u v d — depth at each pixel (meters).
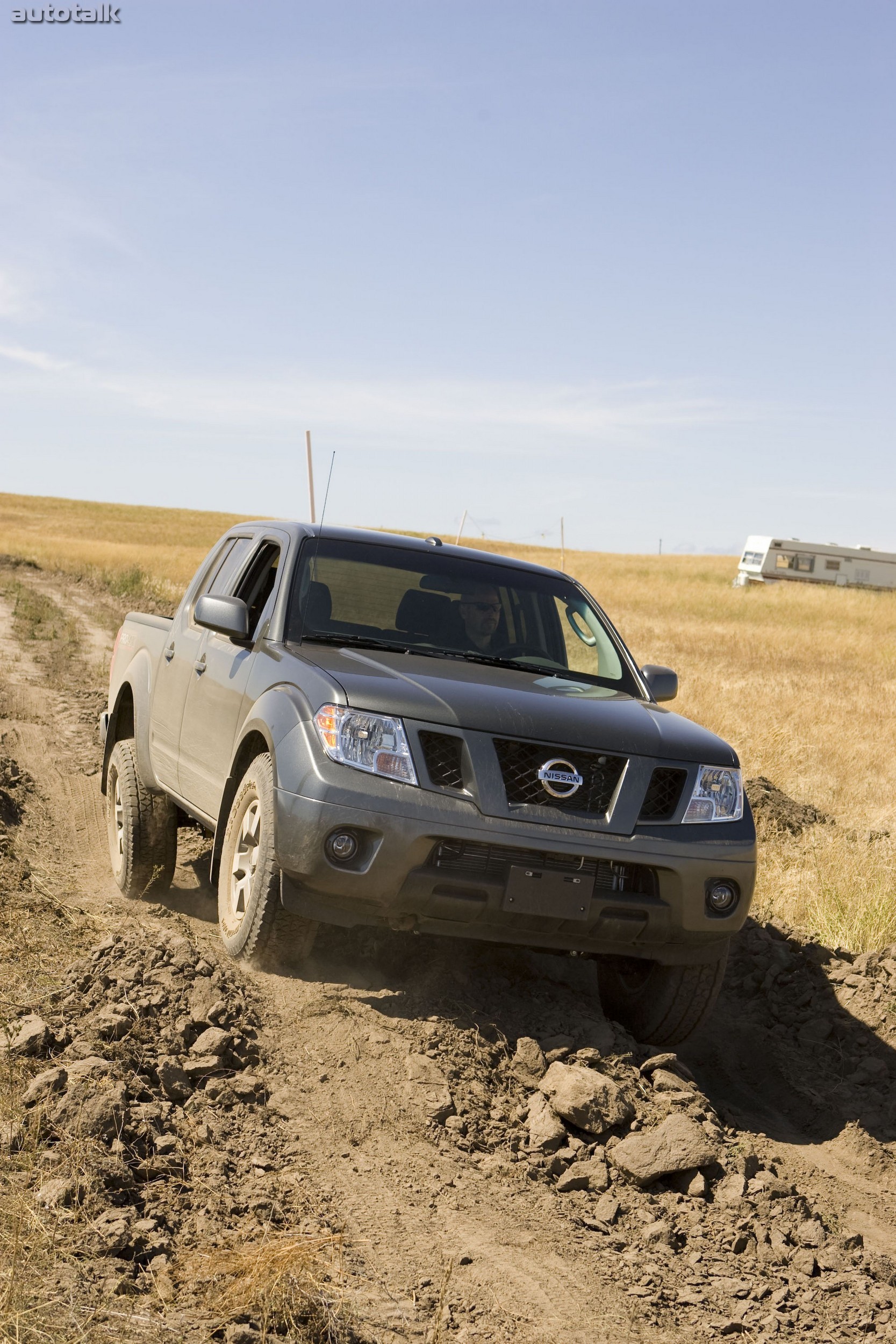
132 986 4.43
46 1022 4.00
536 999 4.96
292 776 4.38
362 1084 4.07
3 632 19.09
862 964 6.17
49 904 5.46
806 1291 3.46
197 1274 2.83
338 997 4.62
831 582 58.59
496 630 5.59
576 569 77.12
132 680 6.73
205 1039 4.11
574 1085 4.11
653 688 5.60
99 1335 2.48
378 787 4.27
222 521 122.31
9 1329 2.40
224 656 5.54
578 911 4.37
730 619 41.50
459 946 5.41
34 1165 3.15
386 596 5.51
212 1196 3.25
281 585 5.41
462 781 4.35
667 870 4.44
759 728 13.34
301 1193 3.38
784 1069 5.26
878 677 23.31
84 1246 2.82
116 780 6.54
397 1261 3.14
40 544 60.31
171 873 6.11
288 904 4.41
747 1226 3.75
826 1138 4.75
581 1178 3.81
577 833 4.35
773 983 6.12
